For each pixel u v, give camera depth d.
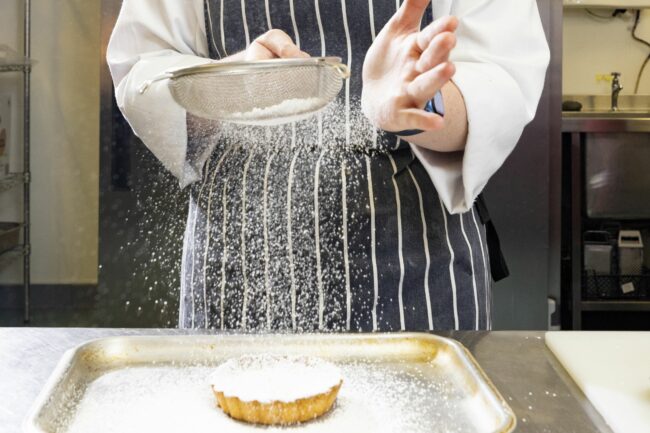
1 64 3.13
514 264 2.32
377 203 0.95
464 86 0.84
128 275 2.35
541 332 0.86
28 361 0.75
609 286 2.69
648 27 3.24
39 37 3.38
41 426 0.56
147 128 1.01
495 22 0.97
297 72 0.68
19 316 3.34
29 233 3.30
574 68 3.29
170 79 0.74
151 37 1.09
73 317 3.34
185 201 2.31
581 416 0.63
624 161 2.54
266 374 0.67
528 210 2.30
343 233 0.95
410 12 0.67
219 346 0.78
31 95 3.41
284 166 0.97
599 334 0.83
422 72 0.63
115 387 0.70
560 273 2.51
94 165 3.47
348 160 0.97
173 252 2.33
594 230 2.70
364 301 0.95
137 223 2.34
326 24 1.00
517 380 0.71
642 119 2.50
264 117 0.75
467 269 0.98
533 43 0.98
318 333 0.80
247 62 0.67
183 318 1.04
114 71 1.10
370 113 0.71
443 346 0.76
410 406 0.65
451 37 0.60
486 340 0.83
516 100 0.88
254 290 0.97
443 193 0.91
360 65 0.99
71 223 3.49
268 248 0.96
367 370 0.74
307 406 0.62
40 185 3.47
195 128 1.00
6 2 3.35
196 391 0.69
